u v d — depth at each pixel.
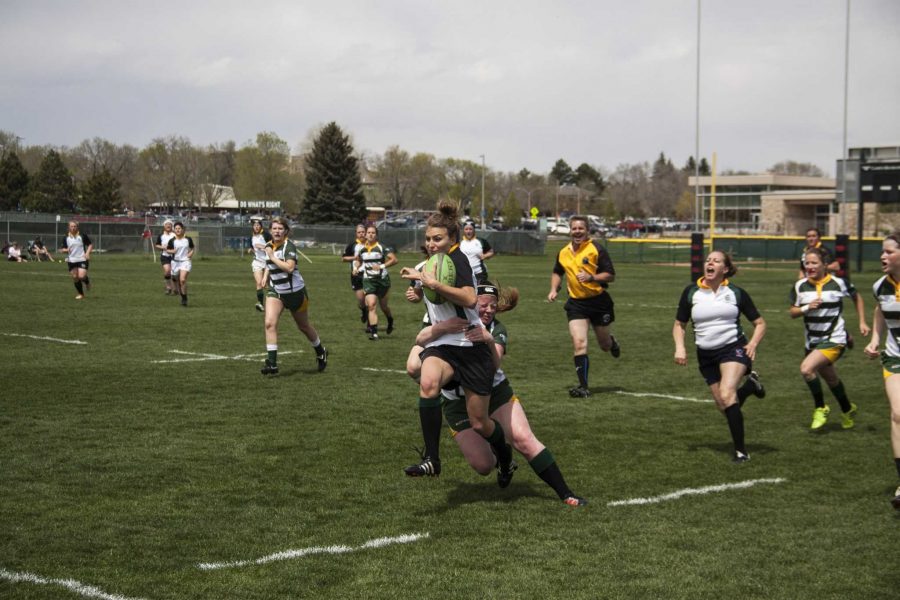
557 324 30.02
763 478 11.45
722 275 12.76
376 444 12.93
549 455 10.21
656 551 8.66
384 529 9.20
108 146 178.62
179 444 12.72
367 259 25.66
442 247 9.87
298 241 97.19
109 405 15.46
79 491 10.36
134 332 25.94
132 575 7.82
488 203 190.38
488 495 10.52
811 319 14.60
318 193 140.00
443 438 13.38
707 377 12.92
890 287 10.73
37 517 9.38
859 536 9.20
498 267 71.25
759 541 9.01
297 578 7.82
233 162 189.75
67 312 31.53
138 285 45.03
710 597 7.57
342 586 7.66
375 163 189.25
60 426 13.76
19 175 140.38
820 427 14.66
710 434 14.02
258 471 11.38
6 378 17.97
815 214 137.62
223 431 13.61
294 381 18.22
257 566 8.10
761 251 88.50
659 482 11.20
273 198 163.00
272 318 18.78
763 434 14.13
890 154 85.25
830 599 7.59
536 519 9.62
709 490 10.85
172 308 33.50
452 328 9.89
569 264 17.31
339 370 19.72
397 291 46.53
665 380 19.12
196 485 10.70
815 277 14.49
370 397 16.59
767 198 137.12
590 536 9.09
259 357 21.41
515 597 7.47
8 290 40.88
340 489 10.66
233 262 74.06
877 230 102.06
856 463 12.31
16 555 8.25
